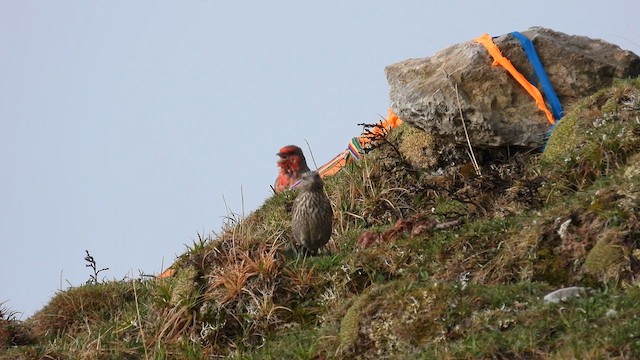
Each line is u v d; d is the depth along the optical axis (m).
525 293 11.69
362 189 17.44
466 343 10.57
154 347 14.04
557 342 10.16
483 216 14.73
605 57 17.53
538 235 12.83
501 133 16.80
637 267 11.70
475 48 17.39
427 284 12.04
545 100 17.08
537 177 14.63
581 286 11.97
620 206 12.48
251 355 12.91
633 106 15.30
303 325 13.73
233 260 14.80
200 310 14.27
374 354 11.52
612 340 9.70
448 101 16.97
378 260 14.06
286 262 14.64
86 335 15.29
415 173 17.61
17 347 14.85
